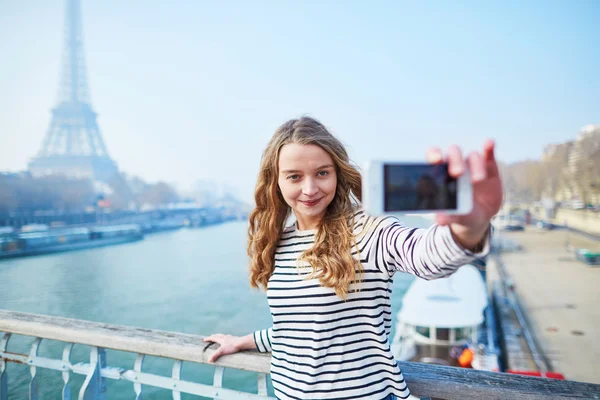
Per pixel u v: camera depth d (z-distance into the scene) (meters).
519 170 106.00
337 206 1.40
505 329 20.38
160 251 65.44
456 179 0.80
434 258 0.95
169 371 17.95
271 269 1.55
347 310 1.30
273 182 1.47
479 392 1.44
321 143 1.28
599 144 76.00
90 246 69.19
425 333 16.09
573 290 30.83
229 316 30.45
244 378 16.91
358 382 1.29
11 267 49.50
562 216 80.25
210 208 152.88
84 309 32.53
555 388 1.43
